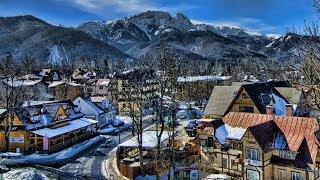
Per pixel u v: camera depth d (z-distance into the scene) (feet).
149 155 212.64
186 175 180.24
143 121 335.06
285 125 163.43
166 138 221.25
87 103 326.03
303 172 145.48
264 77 454.40
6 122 229.04
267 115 172.96
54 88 449.89
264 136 156.87
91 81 478.59
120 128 326.44
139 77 283.38
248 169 155.84
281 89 243.40
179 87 387.55
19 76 404.98
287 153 152.35
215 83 451.94
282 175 152.05
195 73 580.71
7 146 229.45
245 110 227.40
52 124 252.42
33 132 234.17
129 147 215.10
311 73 44.06
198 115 358.64
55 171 186.39
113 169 198.80
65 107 285.84
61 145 247.50
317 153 147.54
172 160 180.96
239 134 171.12
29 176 165.17
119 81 416.26
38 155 228.22
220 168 174.40
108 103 355.77
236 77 481.87
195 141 196.44
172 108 191.62
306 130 157.28
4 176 166.81
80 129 279.90
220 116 241.76
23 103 286.05
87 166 205.67
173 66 199.31
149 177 181.27
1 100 331.16
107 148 250.37
